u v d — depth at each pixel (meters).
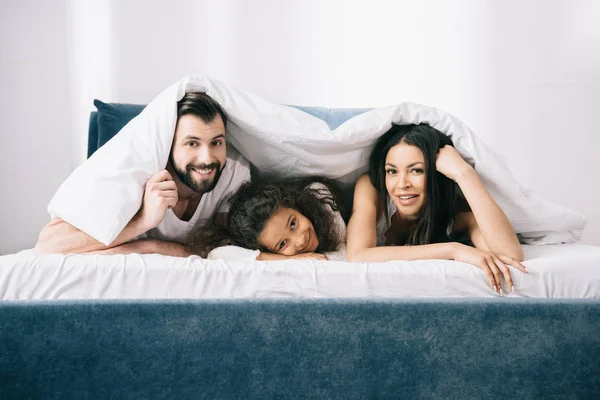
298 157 1.48
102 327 1.01
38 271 1.07
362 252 1.33
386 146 1.41
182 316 1.01
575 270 1.17
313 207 1.45
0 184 2.36
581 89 2.44
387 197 1.46
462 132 1.38
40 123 2.36
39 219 2.38
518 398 1.06
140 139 1.32
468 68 2.42
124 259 1.09
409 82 2.42
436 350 1.05
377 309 1.04
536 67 2.42
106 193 1.24
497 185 1.38
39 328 1.00
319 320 1.03
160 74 2.37
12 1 2.33
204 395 1.02
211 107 1.36
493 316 1.05
